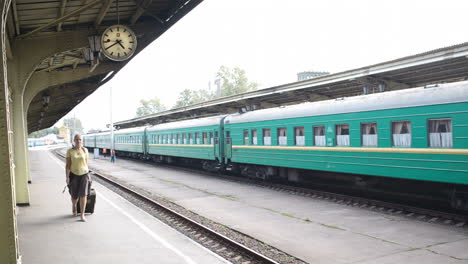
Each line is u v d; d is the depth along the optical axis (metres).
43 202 10.95
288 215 9.70
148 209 10.92
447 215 8.59
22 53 9.26
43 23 8.88
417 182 10.29
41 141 108.31
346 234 7.74
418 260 6.03
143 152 31.42
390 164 10.12
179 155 23.92
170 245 6.62
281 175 15.27
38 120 33.66
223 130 18.88
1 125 3.50
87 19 9.12
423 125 9.27
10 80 9.44
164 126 26.89
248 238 7.72
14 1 6.49
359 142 11.05
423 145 9.27
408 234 7.60
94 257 5.95
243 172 17.52
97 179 18.77
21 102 9.94
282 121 14.27
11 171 3.59
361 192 13.36
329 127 12.11
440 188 9.78
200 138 20.94
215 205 11.47
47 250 6.30
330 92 15.50
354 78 12.20
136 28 9.88
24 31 9.16
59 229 7.71
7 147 3.53
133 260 5.82
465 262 5.88
